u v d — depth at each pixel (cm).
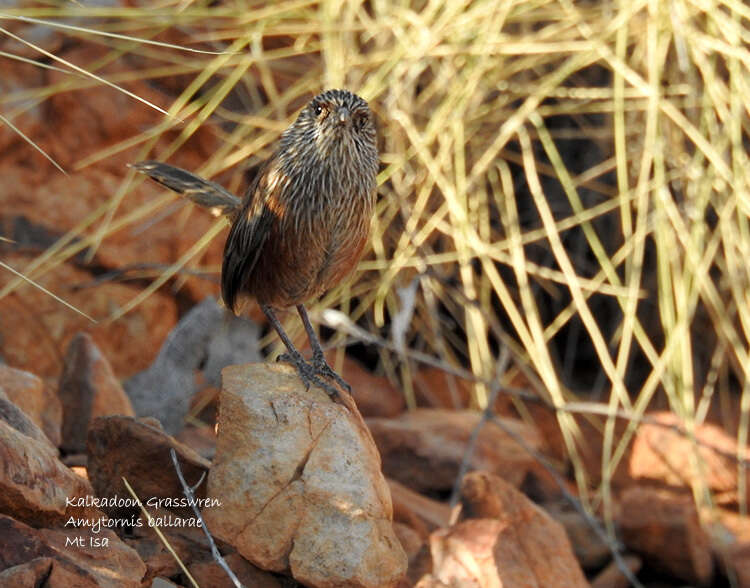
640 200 1102
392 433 1124
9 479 560
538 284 1416
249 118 1209
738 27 1092
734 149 1088
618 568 986
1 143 1197
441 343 1237
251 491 628
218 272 1245
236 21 1292
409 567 785
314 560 615
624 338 1094
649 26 1120
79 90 1241
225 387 648
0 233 1169
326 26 1191
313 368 700
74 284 1170
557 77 1155
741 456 1116
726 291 1299
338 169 716
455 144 1210
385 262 1172
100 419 698
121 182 1241
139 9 1170
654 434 1212
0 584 509
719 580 1002
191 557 653
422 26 1156
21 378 804
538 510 818
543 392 1365
